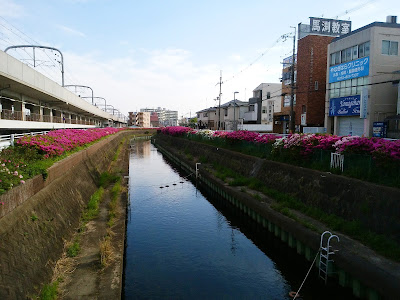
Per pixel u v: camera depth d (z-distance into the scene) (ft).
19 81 57.57
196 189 71.41
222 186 56.59
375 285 22.18
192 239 41.16
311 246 30.09
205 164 82.69
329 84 84.58
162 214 52.29
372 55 68.23
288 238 35.40
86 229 34.32
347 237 29.71
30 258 21.26
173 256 35.81
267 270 32.78
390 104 69.62
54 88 82.02
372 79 68.28
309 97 94.48
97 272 25.23
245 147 69.00
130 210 54.08
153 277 30.91
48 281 22.16
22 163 30.58
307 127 88.69
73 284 23.38
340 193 34.50
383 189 28.99
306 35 99.86
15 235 20.97
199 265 33.68
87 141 69.62
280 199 43.39
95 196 45.83
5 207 21.13
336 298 27.02
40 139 43.16
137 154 140.36
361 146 35.06
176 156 112.88
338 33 101.86
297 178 43.34
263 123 157.58
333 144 40.57
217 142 88.99
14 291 17.56
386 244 26.17
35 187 27.84
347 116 78.48
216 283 29.99
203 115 242.99
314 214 35.91
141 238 41.29
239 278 31.07
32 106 88.99
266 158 56.39
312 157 43.96
